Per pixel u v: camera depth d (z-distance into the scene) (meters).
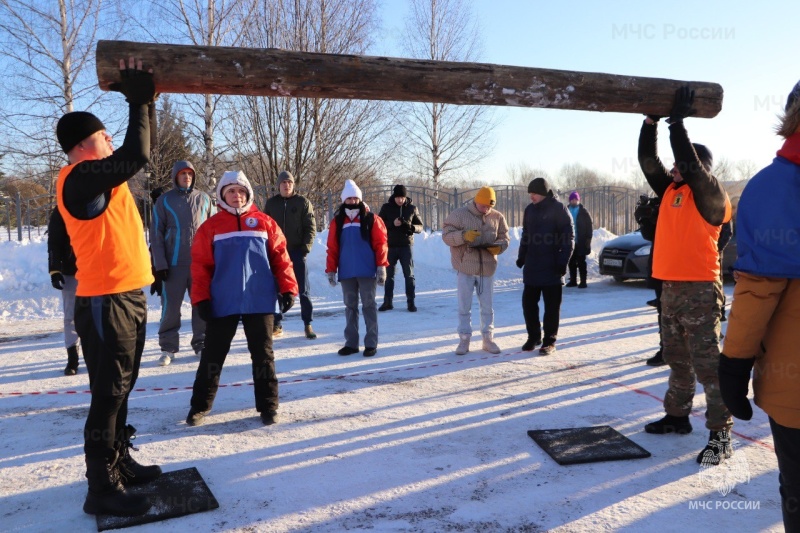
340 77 2.84
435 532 2.67
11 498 3.11
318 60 2.82
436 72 2.95
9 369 5.96
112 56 2.64
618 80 3.18
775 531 2.64
